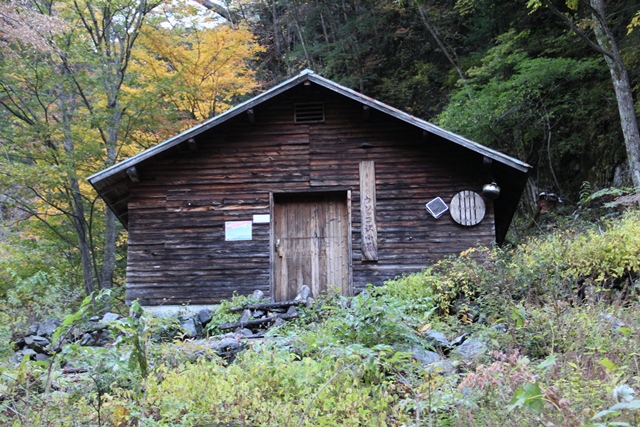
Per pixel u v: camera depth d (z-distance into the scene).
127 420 3.99
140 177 10.77
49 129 13.98
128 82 15.72
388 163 10.69
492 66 16.61
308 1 27.22
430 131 10.10
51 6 15.77
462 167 10.58
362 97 10.27
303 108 10.93
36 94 14.40
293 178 10.70
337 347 4.88
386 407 4.23
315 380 4.59
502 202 11.50
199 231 10.59
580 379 3.90
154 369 4.67
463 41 22.50
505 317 5.79
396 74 23.98
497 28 20.61
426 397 4.07
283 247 10.73
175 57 15.78
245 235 10.55
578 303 6.34
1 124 15.19
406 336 5.16
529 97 16.22
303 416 3.94
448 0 23.39
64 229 16.72
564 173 16.28
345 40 24.91
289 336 6.06
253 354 5.12
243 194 10.69
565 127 16.55
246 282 10.40
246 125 10.91
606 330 4.93
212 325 8.52
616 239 7.48
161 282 10.45
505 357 4.34
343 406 4.12
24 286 7.17
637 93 14.11
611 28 16.12
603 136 14.74
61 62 15.34
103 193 10.77
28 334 7.33
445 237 10.40
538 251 7.71
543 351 4.93
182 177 10.77
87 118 14.48
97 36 15.85
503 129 16.88
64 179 13.74
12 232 15.05
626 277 7.35
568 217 11.86
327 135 10.82
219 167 10.79
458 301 7.72
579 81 16.36
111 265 15.91
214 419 4.05
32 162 16.05
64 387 4.55
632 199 9.50
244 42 15.89
